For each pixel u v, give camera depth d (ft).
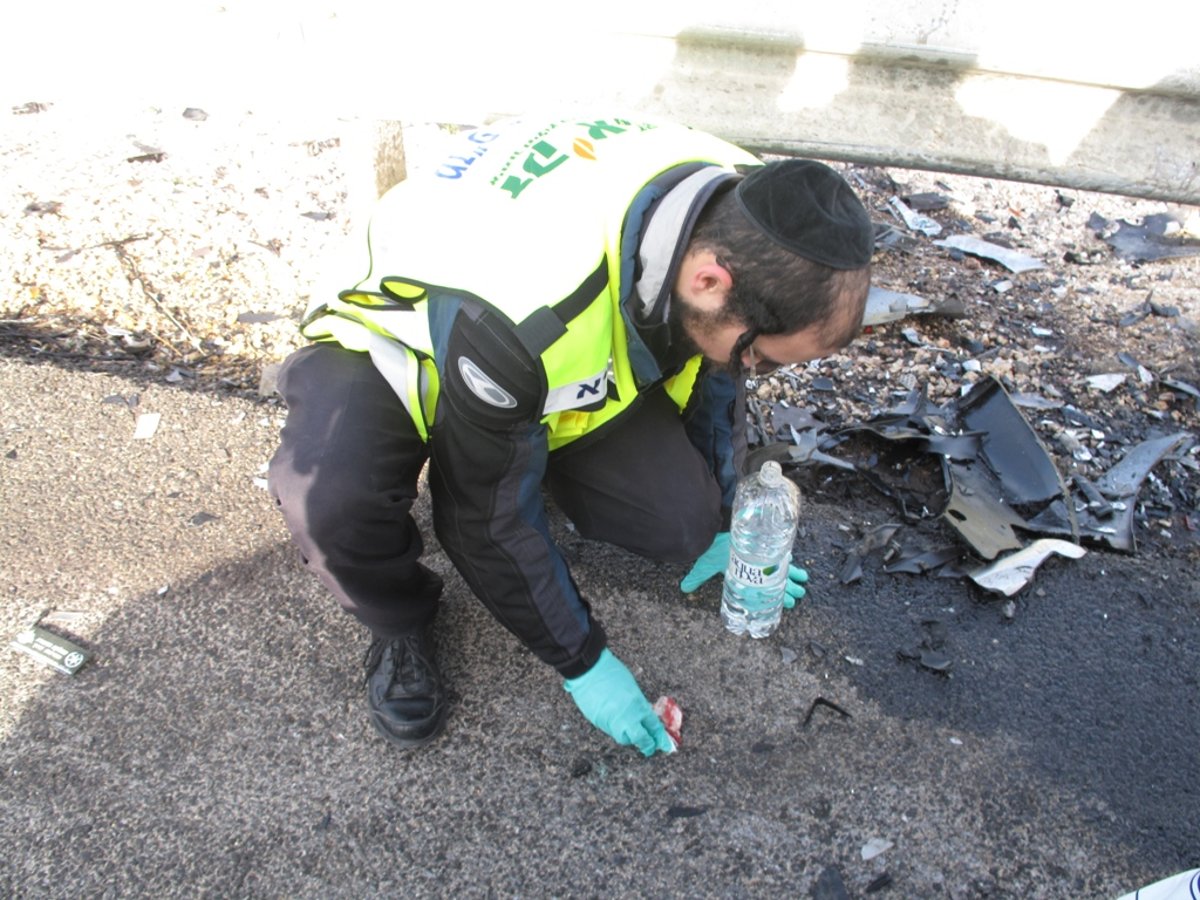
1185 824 5.56
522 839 5.43
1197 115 5.80
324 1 5.92
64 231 9.74
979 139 6.17
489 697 6.12
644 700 5.77
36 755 5.78
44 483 7.40
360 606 5.52
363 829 5.47
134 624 6.50
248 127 11.48
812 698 6.15
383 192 7.73
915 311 9.23
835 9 5.62
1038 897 5.23
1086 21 5.47
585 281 4.33
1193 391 8.52
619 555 6.99
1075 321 9.43
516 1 5.84
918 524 7.30
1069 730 6.02
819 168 3.98
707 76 6.12
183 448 7.75
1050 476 7.32
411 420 5.11
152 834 5.43
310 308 5.36
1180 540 7.33
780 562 5.99
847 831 5.48
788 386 8.50
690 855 5.37
